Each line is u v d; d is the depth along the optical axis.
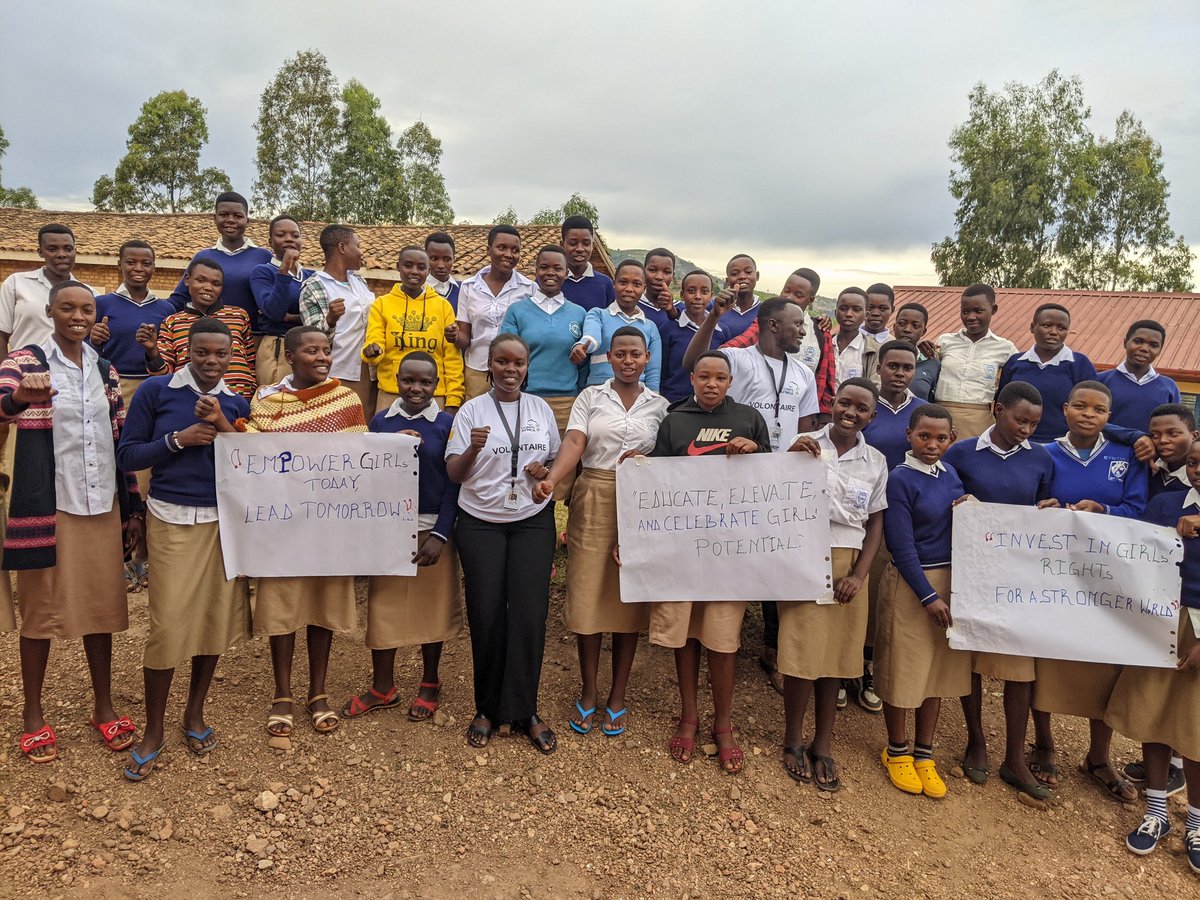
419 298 5.58
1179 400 5.38
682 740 4.26
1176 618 3.84
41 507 3.61
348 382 5.77
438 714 4.46
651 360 5.34
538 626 4.14
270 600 4.03
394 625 4.25
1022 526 4.05
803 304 6.00
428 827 3.65
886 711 4.24
